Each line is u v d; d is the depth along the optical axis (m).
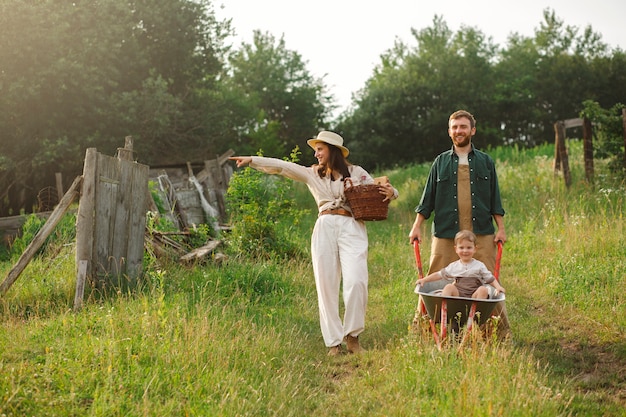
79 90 20.89
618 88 50.31
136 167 8.59
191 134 26.92
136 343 5.37
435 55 51.34
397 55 55.59
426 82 47.56
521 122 50.41
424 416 4.39
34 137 21.05
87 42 20.83
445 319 5.57
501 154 23.03
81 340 5.46
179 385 4.76
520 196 15.51
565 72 50.66
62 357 5.05
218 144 30.56
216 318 6.21
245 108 35.16
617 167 14.95
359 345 6.41
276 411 4.53
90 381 4.61
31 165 20.86
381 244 13.24
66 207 7.67
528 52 56.25
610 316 6.82
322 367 5.83
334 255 6.35
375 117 46.97
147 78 23.77
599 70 50.69
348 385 5.29
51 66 19.77
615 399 4.91
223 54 29.38
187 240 10.64
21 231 13.13
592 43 57.69
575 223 10.73
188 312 6.42
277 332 6.64
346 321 6.23
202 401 4.52
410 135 46.91
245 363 5.42
